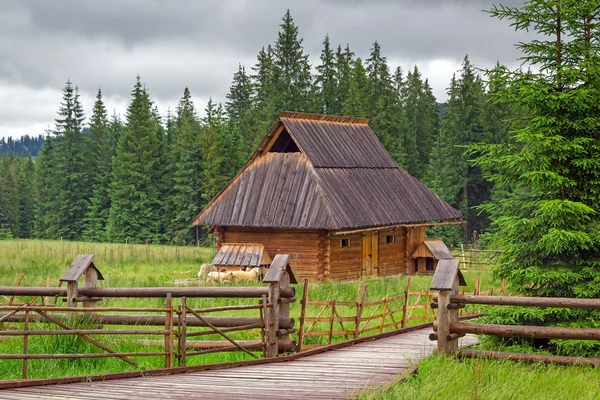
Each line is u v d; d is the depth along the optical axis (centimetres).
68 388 1315
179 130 12250
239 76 14362
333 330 2288
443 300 1692
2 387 1304
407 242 5216
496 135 10488
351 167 5025
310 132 4991
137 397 1220
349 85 11581
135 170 10725
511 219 1959
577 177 1969
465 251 6656
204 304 2786
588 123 1916
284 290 1806
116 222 10681
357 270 4772
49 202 11962
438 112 13825
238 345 1727
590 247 1909
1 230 11650
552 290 1930
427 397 1250
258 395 1252
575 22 1942
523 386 1365
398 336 2305
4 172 15112
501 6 1994
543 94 1912
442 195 9725
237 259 4512
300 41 12288
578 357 1623
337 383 1379
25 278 3641
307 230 4572
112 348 1731
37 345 1655
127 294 1767
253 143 10888
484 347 1858
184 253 5856
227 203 4766
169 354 1577
